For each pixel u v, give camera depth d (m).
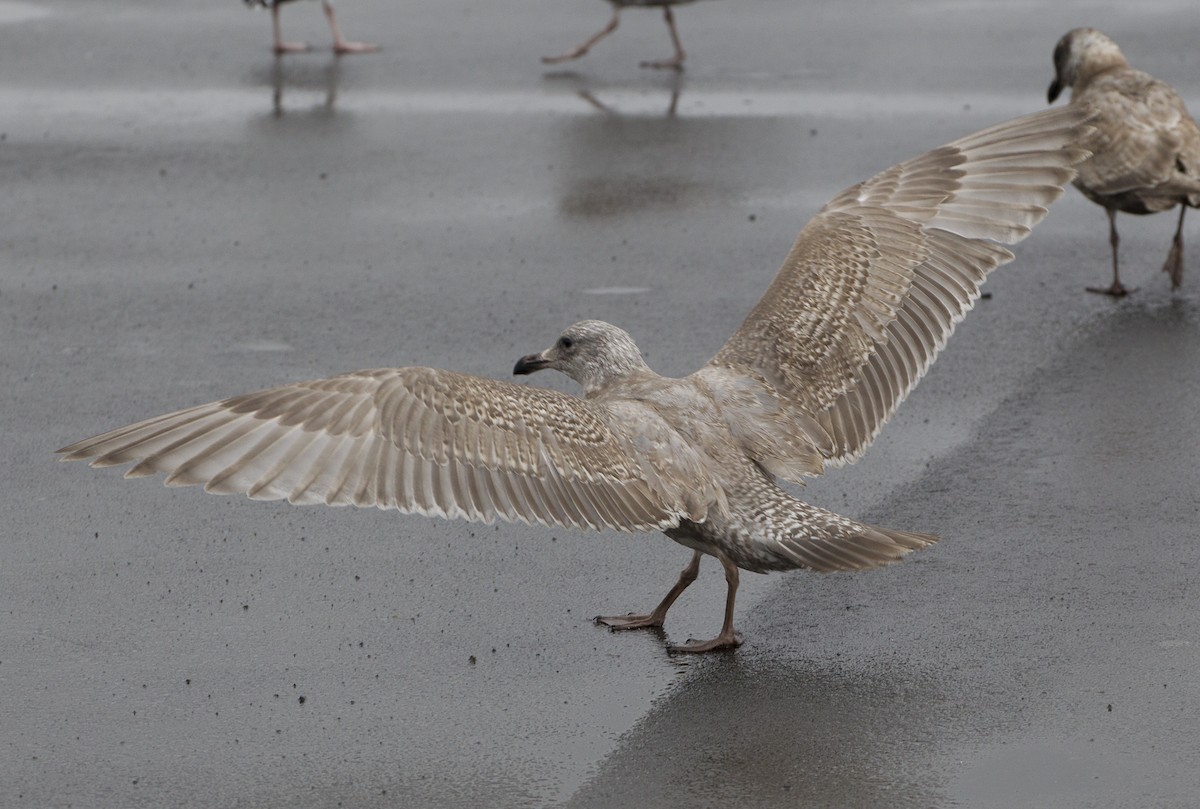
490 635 10.55
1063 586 10.94
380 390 8.32
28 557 11.73
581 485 8.85
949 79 25.56
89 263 18.94
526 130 23.77
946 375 15.20
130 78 26.98
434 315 17.12
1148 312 16.72
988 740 9.13
